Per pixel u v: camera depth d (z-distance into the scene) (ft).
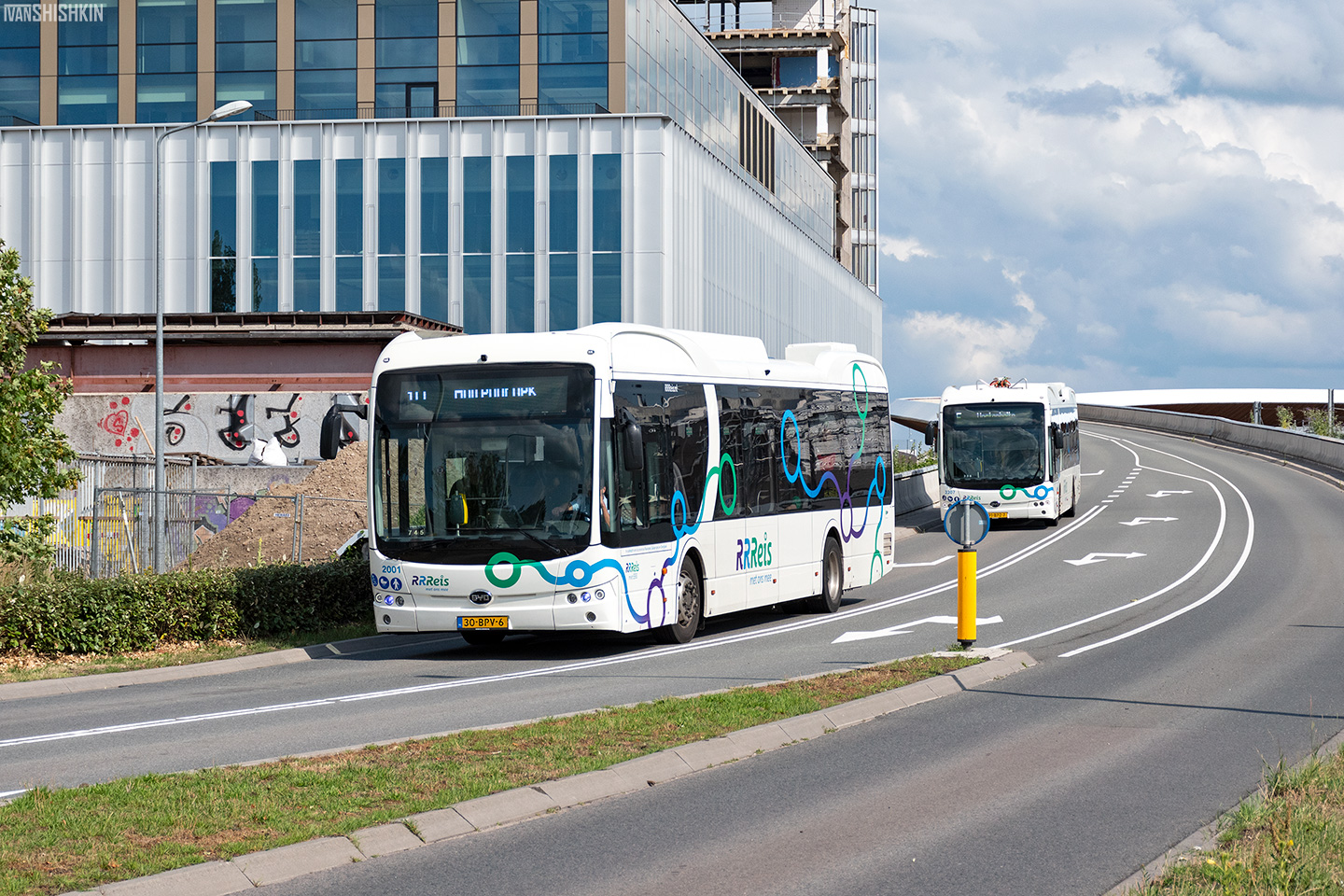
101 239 153.69
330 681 48.73
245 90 160.35
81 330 116.26
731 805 28.48
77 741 36.63
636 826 26.76
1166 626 60.95
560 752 31.86
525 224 152.05
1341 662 49.57
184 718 40.45
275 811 25.96
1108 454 212.64
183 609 57.82
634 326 56.75
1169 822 26.71
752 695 40.24
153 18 160.66
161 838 23.97
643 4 167.32
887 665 46.88
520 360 53.78
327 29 160.56
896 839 25.72
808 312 224.33
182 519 86.02
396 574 53.72
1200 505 134.31
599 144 151.94
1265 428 206.08
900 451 188.03
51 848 23.18
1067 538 110.52
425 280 152.46
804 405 68.54
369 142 152.87
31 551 63.31
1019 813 27.68
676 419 57.93
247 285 152.76
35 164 154.51
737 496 62.13
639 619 54.39
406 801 27.07
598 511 52.75
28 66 161.38
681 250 157.07
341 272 152.56
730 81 207.00
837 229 321.73
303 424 113.19
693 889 22.54
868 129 334.44
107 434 114.11
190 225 153.48
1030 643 56.18
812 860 24.34
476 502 53.26
